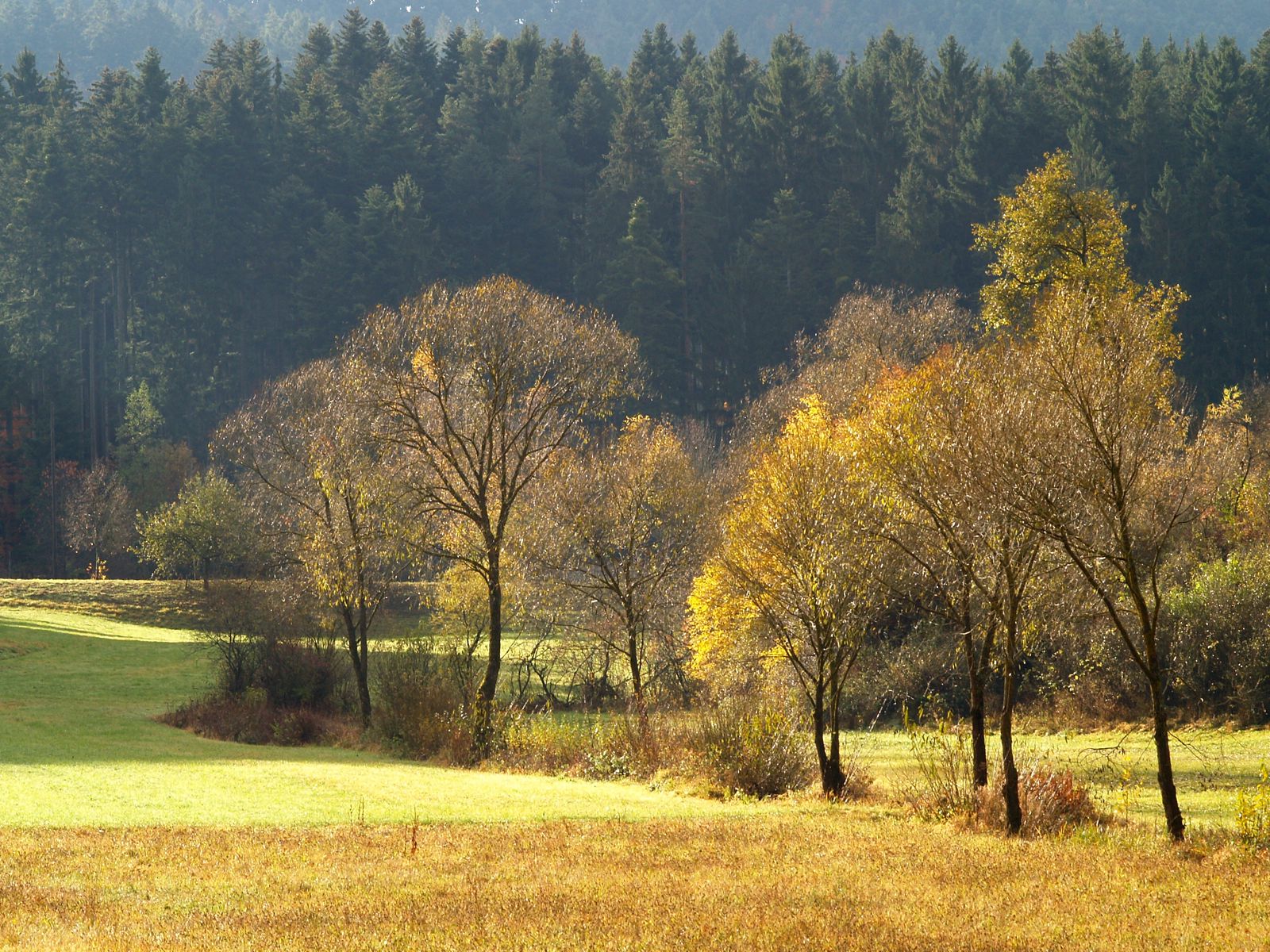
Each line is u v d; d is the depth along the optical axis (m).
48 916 21.59
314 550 74.38
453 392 67.56
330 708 76.12
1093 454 29.58
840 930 20.19
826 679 49.28
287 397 84.81
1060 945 19.25
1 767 49.03
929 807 37.31
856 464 43.44
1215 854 28.50
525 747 57.00
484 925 20.70
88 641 110.06
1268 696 63.00
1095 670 70.62
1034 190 99.94
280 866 27.31
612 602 79.62
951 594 41.72
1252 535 73.25
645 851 29.38
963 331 112.88
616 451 80.88
